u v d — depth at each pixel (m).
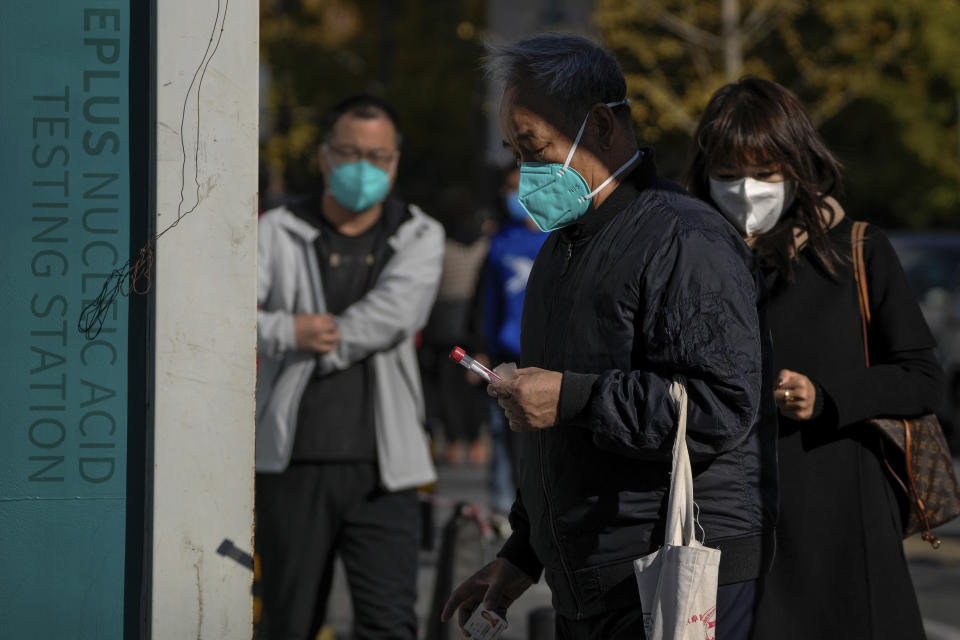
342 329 11.28
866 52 44.59
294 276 11.69
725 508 7.08
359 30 71.31
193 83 6.89
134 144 6.94
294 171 64.62
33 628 6.88
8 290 6.86
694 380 6.84
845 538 8.76
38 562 6.89
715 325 6.82
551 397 6.93
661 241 7.03
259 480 11.47
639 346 7.06
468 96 63.72
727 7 39.19
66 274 6.90
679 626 6.66
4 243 6.86
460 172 67.56
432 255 11.82
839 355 8.94
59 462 6.90
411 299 11.52
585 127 7.34
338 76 66.62
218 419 6.94
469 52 63.69
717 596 7.04
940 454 8.97
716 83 38.56
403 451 11.47
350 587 11.49
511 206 19.25
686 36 39.06
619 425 6.80
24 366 6.88
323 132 11.75
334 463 11.36
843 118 53.22
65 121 6.89
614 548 7.09
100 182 6.91
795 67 44.41
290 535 11.36
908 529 9.18
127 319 6.94
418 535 11.73
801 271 9.09
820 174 9.27
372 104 11.69
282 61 65.44
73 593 6.91
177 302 6.89
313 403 11.36
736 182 8.97
